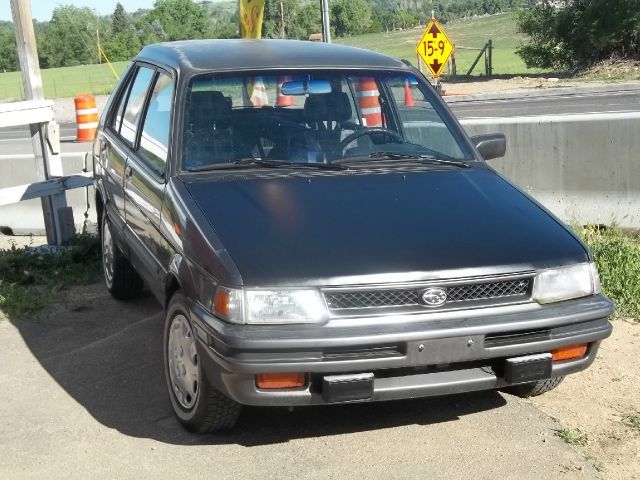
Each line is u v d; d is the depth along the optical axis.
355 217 4.45
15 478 4.15
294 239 4.23
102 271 7.71
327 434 4.55
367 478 4.09
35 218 9.95
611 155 8.53
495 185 4.99
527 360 4.22
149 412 4.88
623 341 5.93
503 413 4.80
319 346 3.91
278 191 4.70
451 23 103.31
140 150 5.69
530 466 4.18
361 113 5.45
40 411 4.91
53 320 6.54
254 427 4.65
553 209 8.83
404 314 4.05
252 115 5.26
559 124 8.70
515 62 47.91
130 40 98.50
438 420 4.71
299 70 5.48
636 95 23.78
